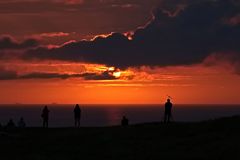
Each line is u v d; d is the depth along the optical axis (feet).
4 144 210.38
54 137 218.59
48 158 180.24
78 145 198.70
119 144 193.36
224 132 193.47
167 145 184.75
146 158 170.81
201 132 199.11
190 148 177.58
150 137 200.85
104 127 237.86
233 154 163.22
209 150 171.12
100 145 195.21
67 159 178.09
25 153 192.13
